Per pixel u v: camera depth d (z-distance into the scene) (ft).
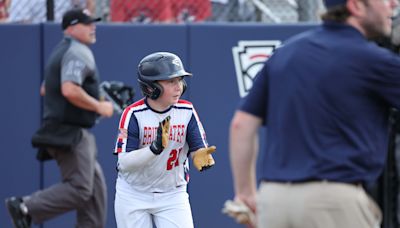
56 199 61.67
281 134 32.86
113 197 69.10
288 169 32.53
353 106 31.89
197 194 69.26
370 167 32.19
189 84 69.21
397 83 31.81
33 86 68.59
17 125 68.49
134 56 68.90
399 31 47.01
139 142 50.01
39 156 63.46
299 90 32.45
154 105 49.67
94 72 62.75
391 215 49.47
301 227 32.12
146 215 51.26
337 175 31.73
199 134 50.44
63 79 61.16
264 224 33.12
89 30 62.59
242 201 33.71
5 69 68.33
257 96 33.99
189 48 69.36
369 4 32.94
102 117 68.18
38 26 68.54
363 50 32.04
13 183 68.59
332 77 31.96
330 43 32.60
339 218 31.73
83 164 62.13
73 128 62.03
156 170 50.16
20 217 61.31
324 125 32.04
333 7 33.12
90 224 63.87
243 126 33.94
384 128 32.86
